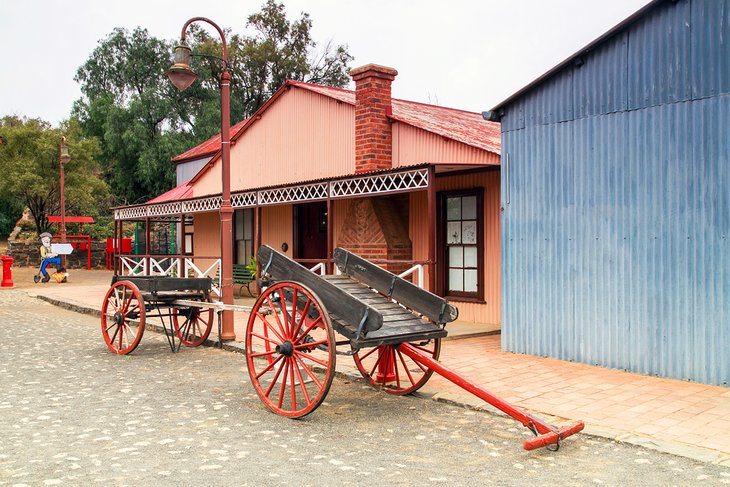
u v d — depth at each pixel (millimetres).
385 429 5539
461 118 14984
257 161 16328
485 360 8164
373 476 4391
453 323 11227
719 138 6711
